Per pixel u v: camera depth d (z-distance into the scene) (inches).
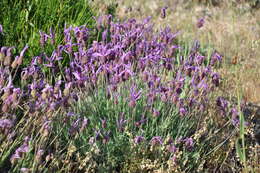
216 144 178.2
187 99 167.2
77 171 148.3
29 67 146.3
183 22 377.1
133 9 313.0
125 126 161.5
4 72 130.5
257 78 254.7
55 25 216.8
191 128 179.0
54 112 138.6
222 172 169.9
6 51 130.0
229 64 253.9
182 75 173.6
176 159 145.3
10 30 195.9
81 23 219.5
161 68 182.1
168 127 170.2
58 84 132.3
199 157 163.0
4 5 206.8
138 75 183.8
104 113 171.0
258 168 161.6
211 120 177.5
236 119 167.5
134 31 174.2
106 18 177.2
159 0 427.5
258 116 216.8
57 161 132.3
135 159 154.5
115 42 171.8
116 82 153.0
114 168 153.9
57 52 151.9
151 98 160.1
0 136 122.0
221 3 442.6
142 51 172.4
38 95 136.6
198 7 448.8
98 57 157.9
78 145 155.9
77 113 158.4
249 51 282.0
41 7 216.5
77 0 241.9
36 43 194.4
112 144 157.6
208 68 171.3
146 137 166.9
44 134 125.2
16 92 122.6
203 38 328.5
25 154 130.8
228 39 316.5
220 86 211.9
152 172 151.9
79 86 149.3
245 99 225.6
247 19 387.5
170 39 180.1
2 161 126.2
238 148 136.2
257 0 419.5
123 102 168.7
